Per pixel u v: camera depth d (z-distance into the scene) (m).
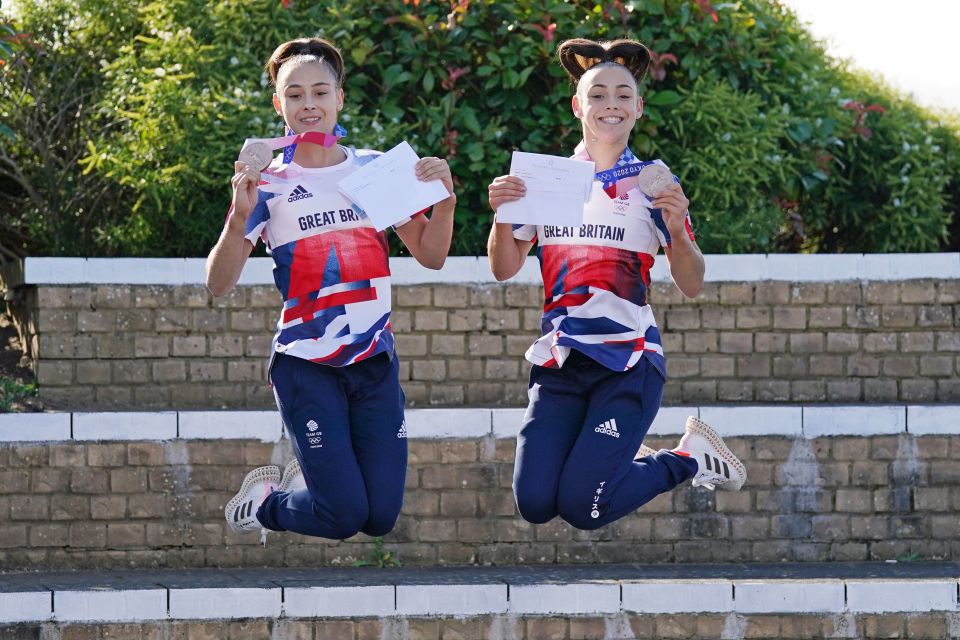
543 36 32.09
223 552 27.34
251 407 29.97
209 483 27.38
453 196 19.00
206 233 31.64
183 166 30.42
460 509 27.62
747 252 32.41
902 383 30.61
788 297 30.42
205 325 29.97
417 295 29.97
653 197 18.78
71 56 35.03
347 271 18.84
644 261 19.50
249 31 32.56
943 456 27.97
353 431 19.30
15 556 26.97
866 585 24.91
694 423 21.23
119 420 27.22
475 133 31.83
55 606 24.09
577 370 19.62
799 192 35.72
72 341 29.72
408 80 32.66
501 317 30.09
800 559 27.83
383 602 24.58
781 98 34.47
